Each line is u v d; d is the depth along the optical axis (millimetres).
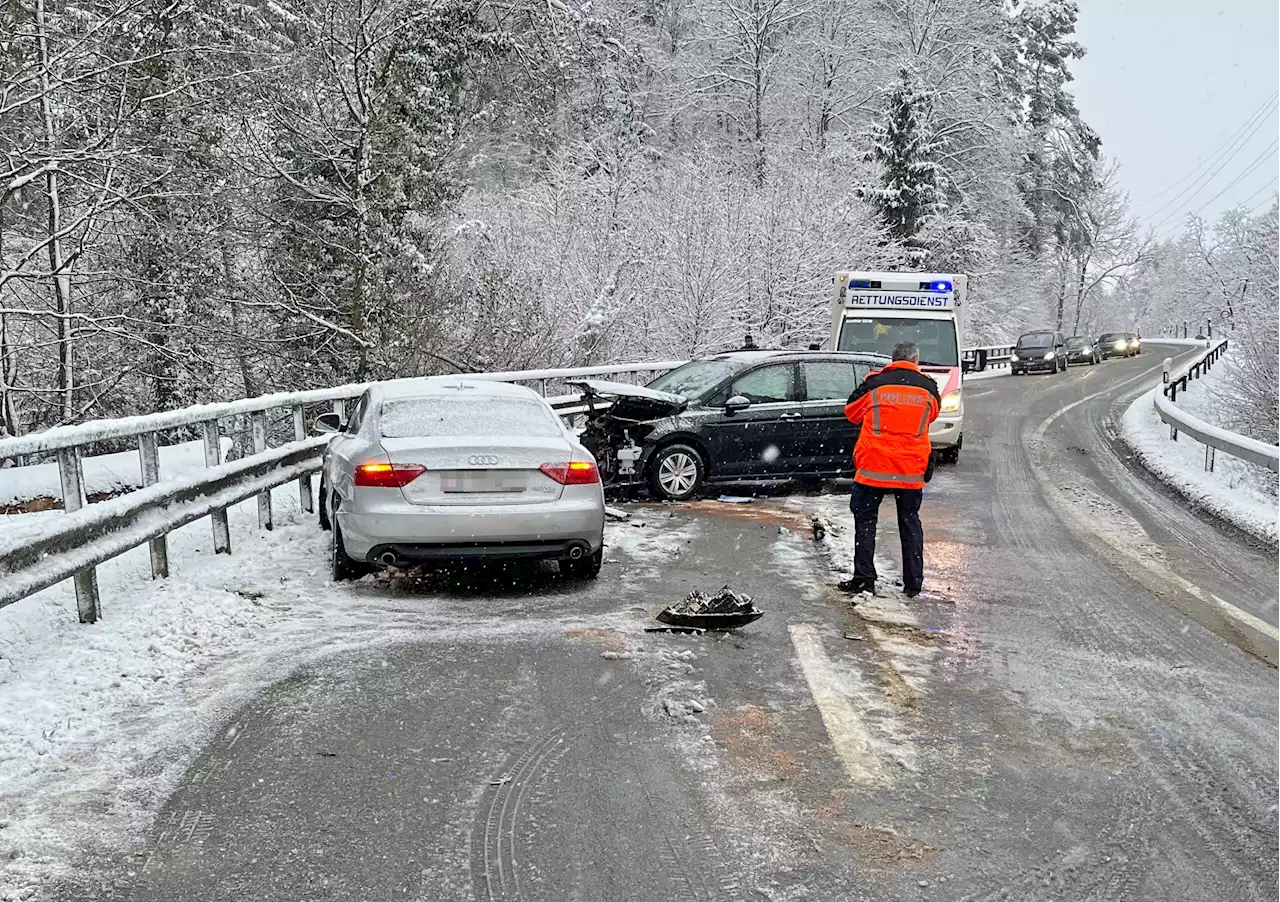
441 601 6824
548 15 23672
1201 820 3846
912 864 3477
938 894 3287
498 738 4527
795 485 12438
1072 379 38594
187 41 16891
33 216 16469
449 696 5039
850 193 32312
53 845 3525
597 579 7523
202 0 17609
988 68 47156
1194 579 8016
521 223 23781
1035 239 58750
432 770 4188
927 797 3998
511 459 6840
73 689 4941
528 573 7676
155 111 16422
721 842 3609
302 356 20312
